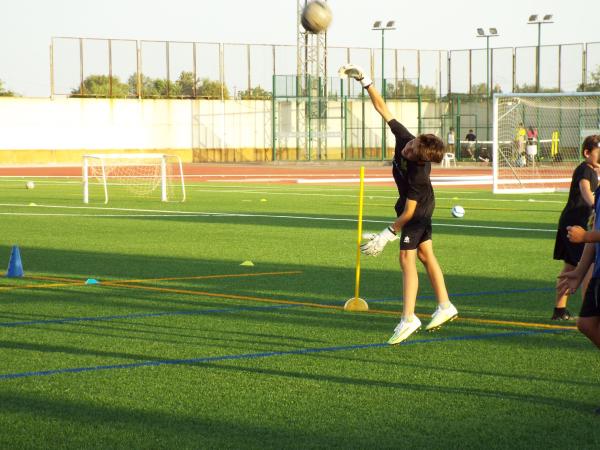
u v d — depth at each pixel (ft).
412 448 18.06
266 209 82.28
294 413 20.44
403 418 20.07
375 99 29.22
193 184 128.36
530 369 24.52
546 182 130.11
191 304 34.55
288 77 209.26
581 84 204.33
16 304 34.42
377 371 24.27
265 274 42.68
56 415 20.24
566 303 34.63
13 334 28.84
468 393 22.13
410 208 27.50
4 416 20.15
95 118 213.87
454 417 20.15
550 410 20.68
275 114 219.82
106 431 19.12
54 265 45.52
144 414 20.33
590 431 19.15
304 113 212.23
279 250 52.06
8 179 138.72
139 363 25.07
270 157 230.68
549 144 178.91
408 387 22.68
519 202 93.09
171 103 220.43
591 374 23.99
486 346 27.37
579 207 30.35
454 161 196.13
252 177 151.64
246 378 23.48
